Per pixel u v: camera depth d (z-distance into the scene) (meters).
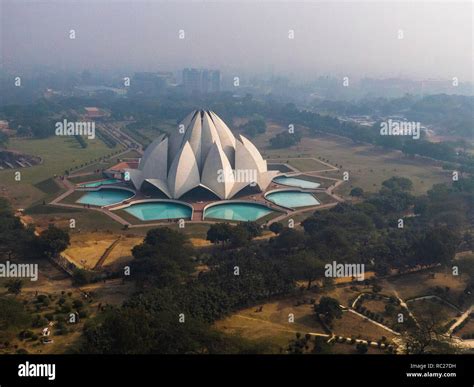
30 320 89.44
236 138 196.00
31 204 165.38
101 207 162.50
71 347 82.50
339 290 109.31
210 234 130.38
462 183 184.38
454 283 113.88
